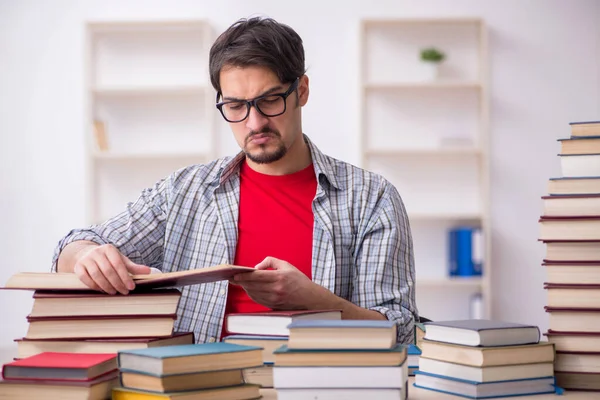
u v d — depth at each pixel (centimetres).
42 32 477
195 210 204
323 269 196
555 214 133
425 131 473
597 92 469
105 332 125
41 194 475
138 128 473
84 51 462
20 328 469
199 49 473
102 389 110
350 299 200
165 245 203
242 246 200
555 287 129
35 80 477
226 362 109
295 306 163
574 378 127
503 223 470
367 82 464
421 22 461
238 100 179
